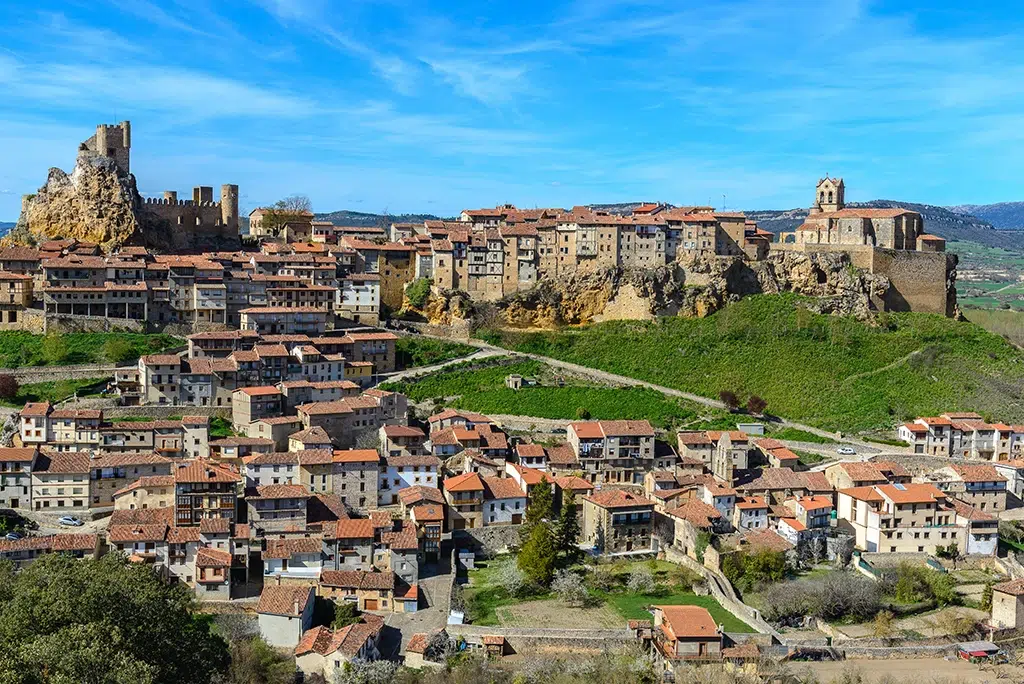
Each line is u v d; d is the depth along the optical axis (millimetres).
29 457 190250
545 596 177250
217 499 182750
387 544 178875
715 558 184875
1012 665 157875
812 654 158750
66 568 126688
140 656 115250
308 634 154625
